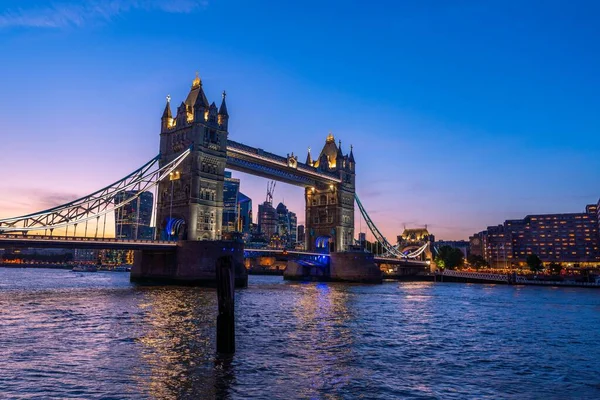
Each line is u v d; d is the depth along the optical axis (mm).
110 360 27547
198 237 104562
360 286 126250
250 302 66812
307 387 23281
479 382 25656
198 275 93188
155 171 102562
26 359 27359
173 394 21453
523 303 80688
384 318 52688
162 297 68125
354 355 31391
